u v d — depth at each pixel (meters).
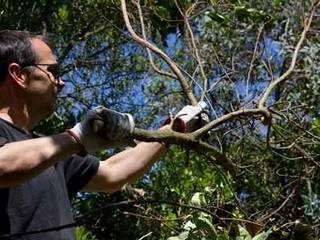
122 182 2.94
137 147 3.02
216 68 4.57
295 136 3.68
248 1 4.86
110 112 2.08
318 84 4.64
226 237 2.94
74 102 6.79
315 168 3.86
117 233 5.43
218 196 3.48
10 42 2.60
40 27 6.31
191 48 4.35
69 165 2.81
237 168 3.78
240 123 3.67
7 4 6.06
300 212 4.01
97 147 2.11
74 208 5.99
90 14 6.61
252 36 4.83
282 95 4.60
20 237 2.40
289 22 4.84
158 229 4.23
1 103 2.59
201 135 2.46
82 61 6.73
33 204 2.44
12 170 2.11
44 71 2.62
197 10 5.00
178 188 4.73
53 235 2.47
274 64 4.82
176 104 5.38
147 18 4.92
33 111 2.62
